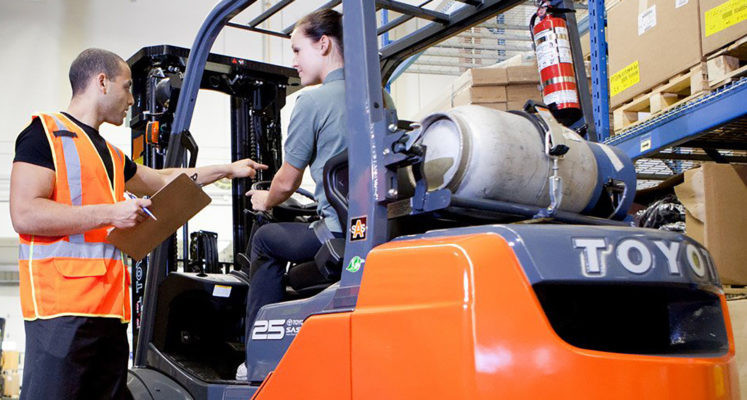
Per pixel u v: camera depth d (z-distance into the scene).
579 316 2.22
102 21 10.27
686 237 2.05
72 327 2.45
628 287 2.15
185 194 2.53
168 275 3.44
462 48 6.61
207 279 3.41
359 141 2.14
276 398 2.17
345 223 2.39
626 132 3.84
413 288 1.85
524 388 1.66
